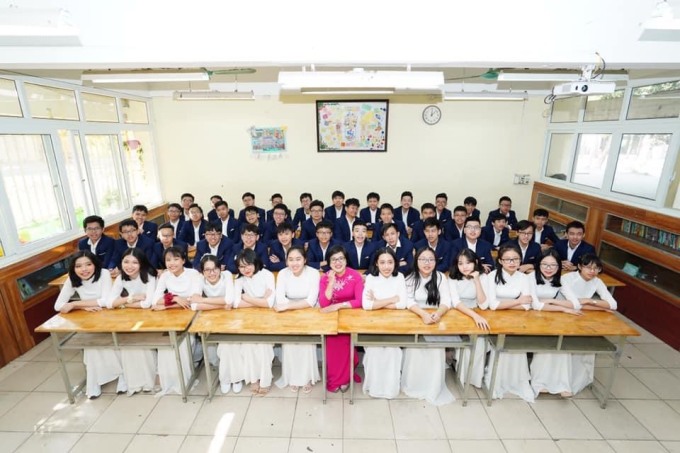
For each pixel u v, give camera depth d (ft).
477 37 8.39
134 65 8.79
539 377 9.39
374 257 9.23
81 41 8.28
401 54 8.48
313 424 8.59
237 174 19.98
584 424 8.61
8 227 11.11
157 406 9.18
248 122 19.25
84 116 14.47
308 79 9.27
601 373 10.41
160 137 19.54
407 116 18.94
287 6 8.21
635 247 12.87
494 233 15.42
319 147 19.39
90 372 9.27
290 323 8.54
